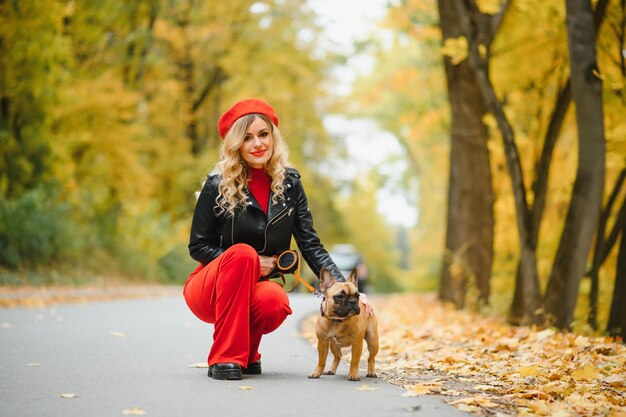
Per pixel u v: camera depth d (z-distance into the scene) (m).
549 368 6.64
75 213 23.36
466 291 16.27
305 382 5.65
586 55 9.85
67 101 21.06
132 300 17.41
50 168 20.83
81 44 24.02
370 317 6.11
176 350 7.74
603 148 10.05
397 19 15.96
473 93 15.50
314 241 6.21
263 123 5.92
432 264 41.34
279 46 30.20
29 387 5.30
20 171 19.98
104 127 23.30
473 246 15.95
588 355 7.39
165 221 27.67
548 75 13.66
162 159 28.88
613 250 15.27
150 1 26.84
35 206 19.45
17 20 18.55
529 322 11.14
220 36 29.30
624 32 11.42
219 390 5.19
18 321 11.04
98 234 24.06
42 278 18.56
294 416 4.39
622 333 11.97
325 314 5.73
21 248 19.02
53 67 19.92
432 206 36.72
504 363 7.02
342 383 5.67
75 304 15.18
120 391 5.13
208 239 6.02
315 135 34.62
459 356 7.57
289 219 6.06
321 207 36.97
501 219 17.28
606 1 10.74
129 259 24.98
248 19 29.50
